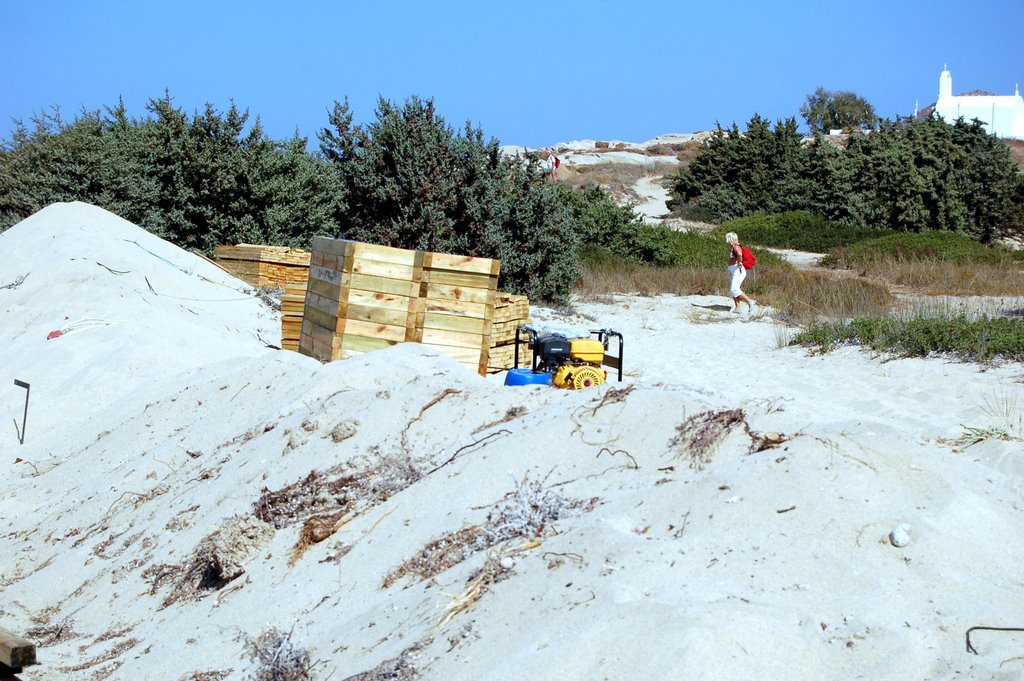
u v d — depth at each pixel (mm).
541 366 9672
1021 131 86625
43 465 10531
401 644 4707
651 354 15414
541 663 4016
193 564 6617
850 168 42469
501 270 21047
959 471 5250
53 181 21672
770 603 4207
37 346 13562
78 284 15234
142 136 22562
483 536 5582
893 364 12930
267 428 8492
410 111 21734
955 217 40906
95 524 8242
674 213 48750
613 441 6211
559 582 4656
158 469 8891
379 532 6125
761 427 5852
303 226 22812
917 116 95562
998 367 12211
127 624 6367
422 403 7754
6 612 7000
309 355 12148
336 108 22875
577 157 69188
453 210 21328
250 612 5742
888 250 31547
